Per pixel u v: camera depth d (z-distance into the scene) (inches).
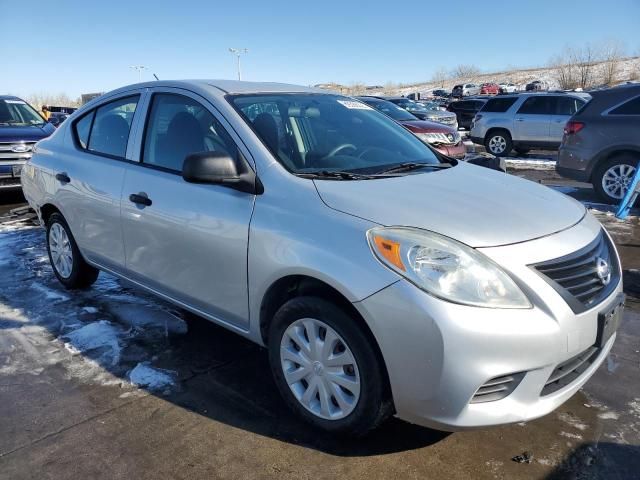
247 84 137.5
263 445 101.2
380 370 91.9
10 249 226.4
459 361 83.4
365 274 88.9
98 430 105.8
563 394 92.4
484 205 100.8
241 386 120.9
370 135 136.3
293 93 139.6
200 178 105.5
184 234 119.4
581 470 93.7
